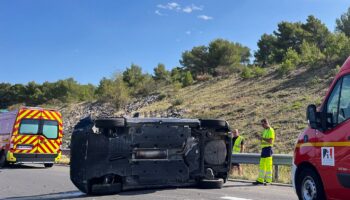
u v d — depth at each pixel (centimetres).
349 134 693
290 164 1346
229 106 3391
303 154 805
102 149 1003
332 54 3556
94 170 999
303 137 814
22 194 1085
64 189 1177
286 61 3891
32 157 1984
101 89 5531
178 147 1076
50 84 7850
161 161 1053
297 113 2645
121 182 1034
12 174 1636
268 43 6253
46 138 2023
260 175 1281
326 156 743
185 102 4066
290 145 2127
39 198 1012
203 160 1109
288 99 3056
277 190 1131
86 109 5381
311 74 3472
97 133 1005
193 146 1094
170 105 4141
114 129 1021
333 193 730
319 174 761
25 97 8125
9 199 1005
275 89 3481
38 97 7794
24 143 1978
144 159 1038
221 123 1123
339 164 710
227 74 5050
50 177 1511
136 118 1041
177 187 1138
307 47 4488
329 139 739
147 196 995
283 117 2653
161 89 5153
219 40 6166
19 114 1989
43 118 2034
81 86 7362
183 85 5097
